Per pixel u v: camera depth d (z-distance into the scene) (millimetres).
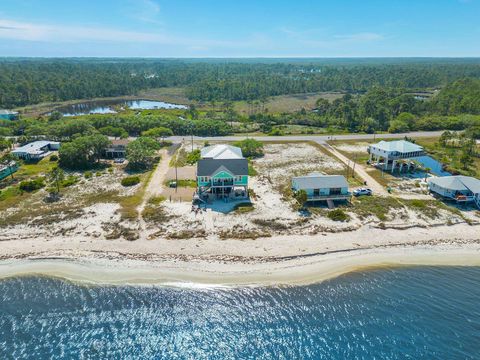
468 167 80750
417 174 77000
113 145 89062
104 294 40438
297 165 83188
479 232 53375
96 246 48594
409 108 144875
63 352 33281
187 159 86250
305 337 35188
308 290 41438
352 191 67000
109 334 35344
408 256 47906
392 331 35719
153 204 60312
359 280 43219
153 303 39312
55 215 56219
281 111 172125
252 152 92438
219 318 37500
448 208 59750
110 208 58812
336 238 51250
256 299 40031
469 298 40281
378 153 80500
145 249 47969
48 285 41750
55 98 199750
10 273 43594
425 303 39500
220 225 53875
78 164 80312
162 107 188875
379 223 55031
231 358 33094
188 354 33469
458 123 122750
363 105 140000
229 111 157375
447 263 46719
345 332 35688
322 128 131000
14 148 95000
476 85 177125
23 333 35219
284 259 46562
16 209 58312
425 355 33000
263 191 67250
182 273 43750
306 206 60781
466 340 34562
